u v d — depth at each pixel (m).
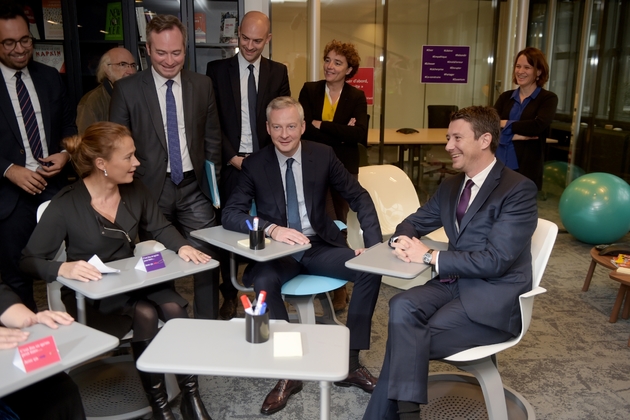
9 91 2.88
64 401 1.70
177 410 2.39
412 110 5.51
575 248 4.87
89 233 2.26
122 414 2.20
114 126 2.21
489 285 2.11
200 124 2.95
